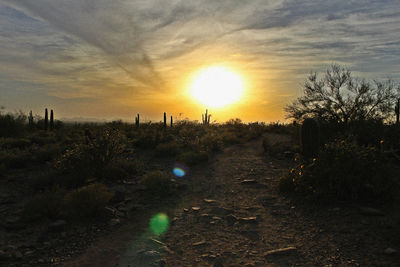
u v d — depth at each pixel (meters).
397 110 14.03
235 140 18.62
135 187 7.98
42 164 9.98
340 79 14.98
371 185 6.13
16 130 16.25
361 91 14.33
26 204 5.81
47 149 11.11
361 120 12.95
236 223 5.64
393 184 6.14
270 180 8.90
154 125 24.59
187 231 5.29
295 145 13.41
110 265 4.03
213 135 16.48
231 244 4.74
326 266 3.87
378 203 5.98
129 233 5.16
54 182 7.59
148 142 14.66
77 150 8.92
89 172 8.29
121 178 8.75
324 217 5.61
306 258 4.14
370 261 3.90
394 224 4.91
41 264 4.03
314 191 6.46
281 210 6.27
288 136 19.23
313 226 5.27
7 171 9.02
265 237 4.98
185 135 18.41
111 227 5.41
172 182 8.41
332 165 6.61
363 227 4.96
